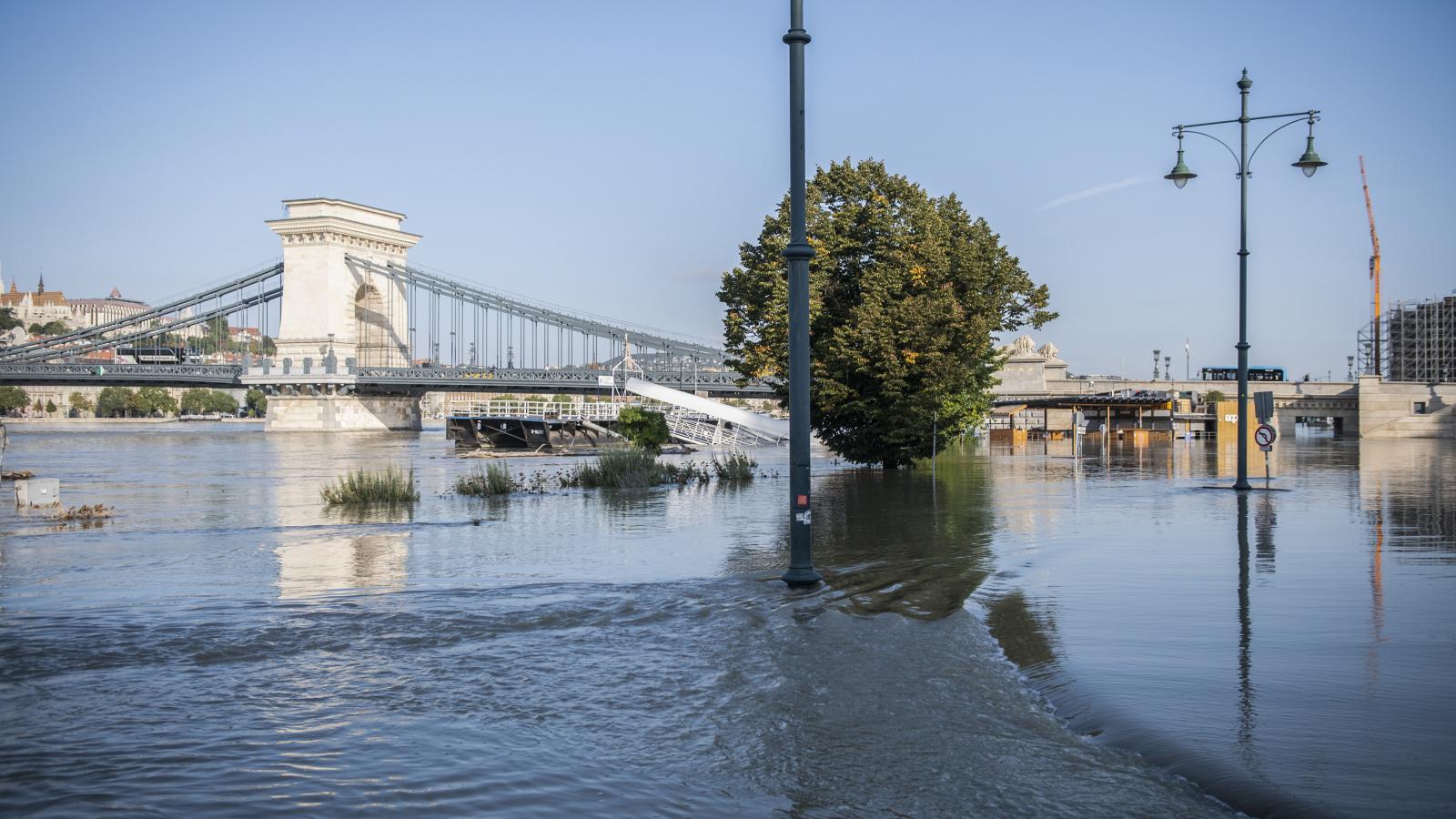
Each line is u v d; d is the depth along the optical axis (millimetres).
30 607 12703
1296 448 69812
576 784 6633
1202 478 35469
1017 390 92938
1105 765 6832
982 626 11117
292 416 139625
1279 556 15758
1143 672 8789
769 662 9688
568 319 133125
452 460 62188
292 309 147125
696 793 6469
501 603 12688
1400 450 64062
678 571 15477
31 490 29188
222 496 33938
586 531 21266
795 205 14188
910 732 7590
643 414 64875
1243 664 9016
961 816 6031
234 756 7148
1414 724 7297
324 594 13547
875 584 13938
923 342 37156
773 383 44031
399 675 9336
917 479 35531
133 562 17000
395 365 154125
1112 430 88562
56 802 6305
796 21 14320
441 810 6195
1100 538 18375
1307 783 6203
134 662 9867
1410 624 10602
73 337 149875
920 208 38656
